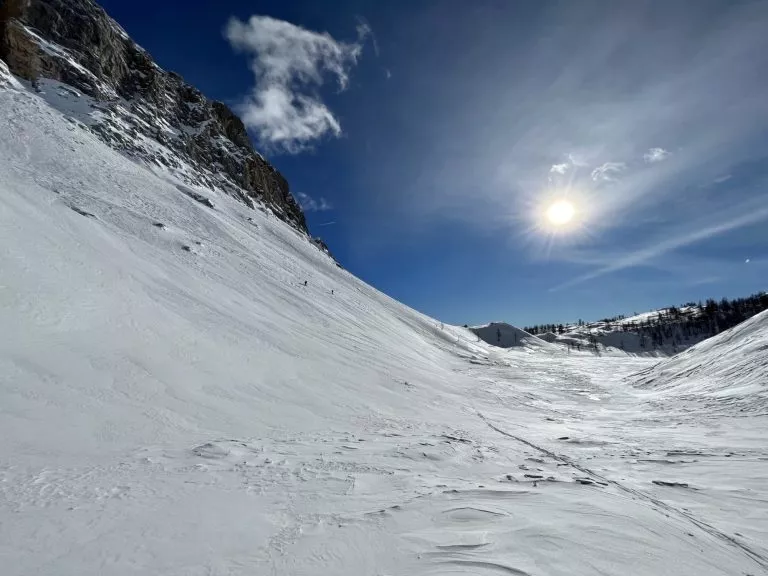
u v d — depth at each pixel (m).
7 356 8.97
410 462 8.14
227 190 57.50
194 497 5.32
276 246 45.75
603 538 4.62
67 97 40.72
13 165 21.98
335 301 36.22
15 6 43.75
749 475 8.12
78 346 10.66
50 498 4.88
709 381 22.89
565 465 8.95
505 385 30.73
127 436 7.93
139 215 25.08
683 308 176.00
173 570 3.63
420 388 21.06
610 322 184.00
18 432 6.82
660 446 11.19
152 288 16.70
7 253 12.58
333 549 4.14
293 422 11.27
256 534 4.40
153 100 59.16
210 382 12.04
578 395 27.34
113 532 4.21
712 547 4.80
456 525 4.82
